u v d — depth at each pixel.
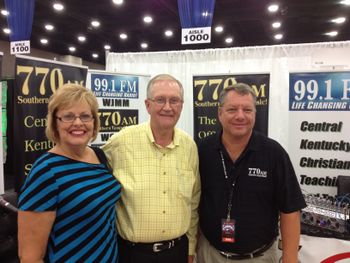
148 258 1.53
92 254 1.26
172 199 1.56
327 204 2.41
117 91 3.50
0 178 3.19
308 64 3.91
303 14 6.42
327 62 3.95
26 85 2.69
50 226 1.19
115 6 6.11
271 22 7.01
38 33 8.35
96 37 8.92
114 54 4.37
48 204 1.16
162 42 9.63
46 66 2.82
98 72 3.37
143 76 3.67
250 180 1.59
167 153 1.60
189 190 1.62
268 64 4.00
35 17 6.84
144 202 1.52
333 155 3.04
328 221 2.18
